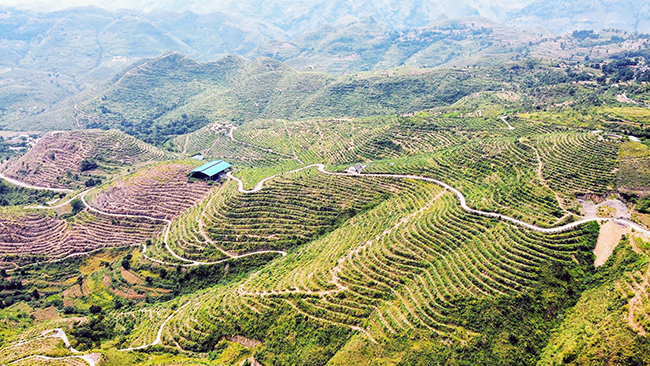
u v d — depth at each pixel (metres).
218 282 121.19
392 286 93.69
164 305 113.00
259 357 88.38
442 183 135.25
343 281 97.62
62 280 134.62
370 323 86.31
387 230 113.25
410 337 81.12
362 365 78.50
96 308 116.19
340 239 116.75
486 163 138.25
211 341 94.56
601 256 91.69
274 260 122.06
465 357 76.50
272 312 95.19
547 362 74.06
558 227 99.69
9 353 90.50
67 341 96.94
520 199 113.88
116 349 94.38
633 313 73.12
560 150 133.12
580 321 78.62
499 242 98.25
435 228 107.31
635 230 92.81
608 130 149.00
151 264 130.12
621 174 115.88
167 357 91.50
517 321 81.38
